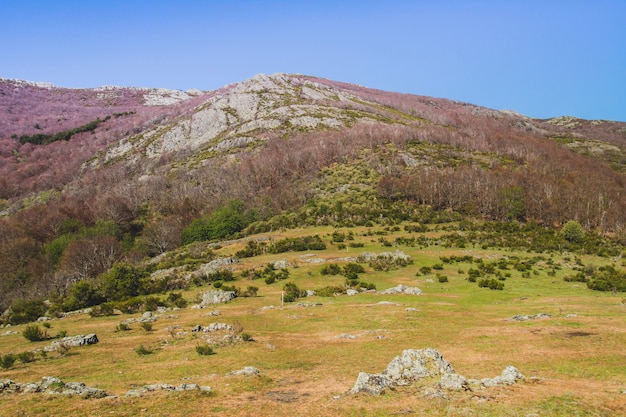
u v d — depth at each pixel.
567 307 38.53
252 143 189.75
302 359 25.98
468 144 166.50
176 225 116.31
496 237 88.25
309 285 58.50
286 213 116.81
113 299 60.44
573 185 120.94
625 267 69.88
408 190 117.00
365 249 79.56
